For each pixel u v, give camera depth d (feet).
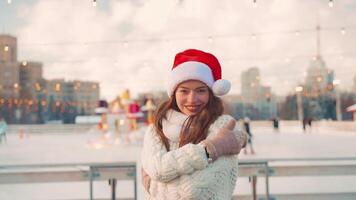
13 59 108.78
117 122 51.01
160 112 3.80
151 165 3.43
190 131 3.55
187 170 3.26
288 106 154.30
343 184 15.05
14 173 10.34
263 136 58.54
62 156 32.71
